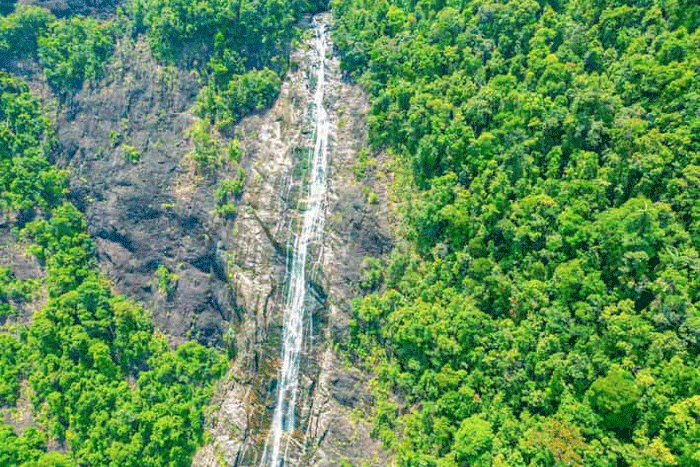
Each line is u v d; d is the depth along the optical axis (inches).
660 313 2105.1
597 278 2247.8
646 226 2181.3
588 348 2187.5
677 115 2288.4
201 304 3225.9
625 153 2330.2
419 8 3166.8
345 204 3093.0
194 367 3085.6
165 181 3358.8
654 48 2465.6
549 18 2773.1
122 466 2768.2
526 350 2316.7
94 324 2974.9
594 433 2097.7
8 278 2997.0
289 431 2960.1
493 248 2522.1
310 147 3334.2
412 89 2928.2
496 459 2222.0
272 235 3221.0
